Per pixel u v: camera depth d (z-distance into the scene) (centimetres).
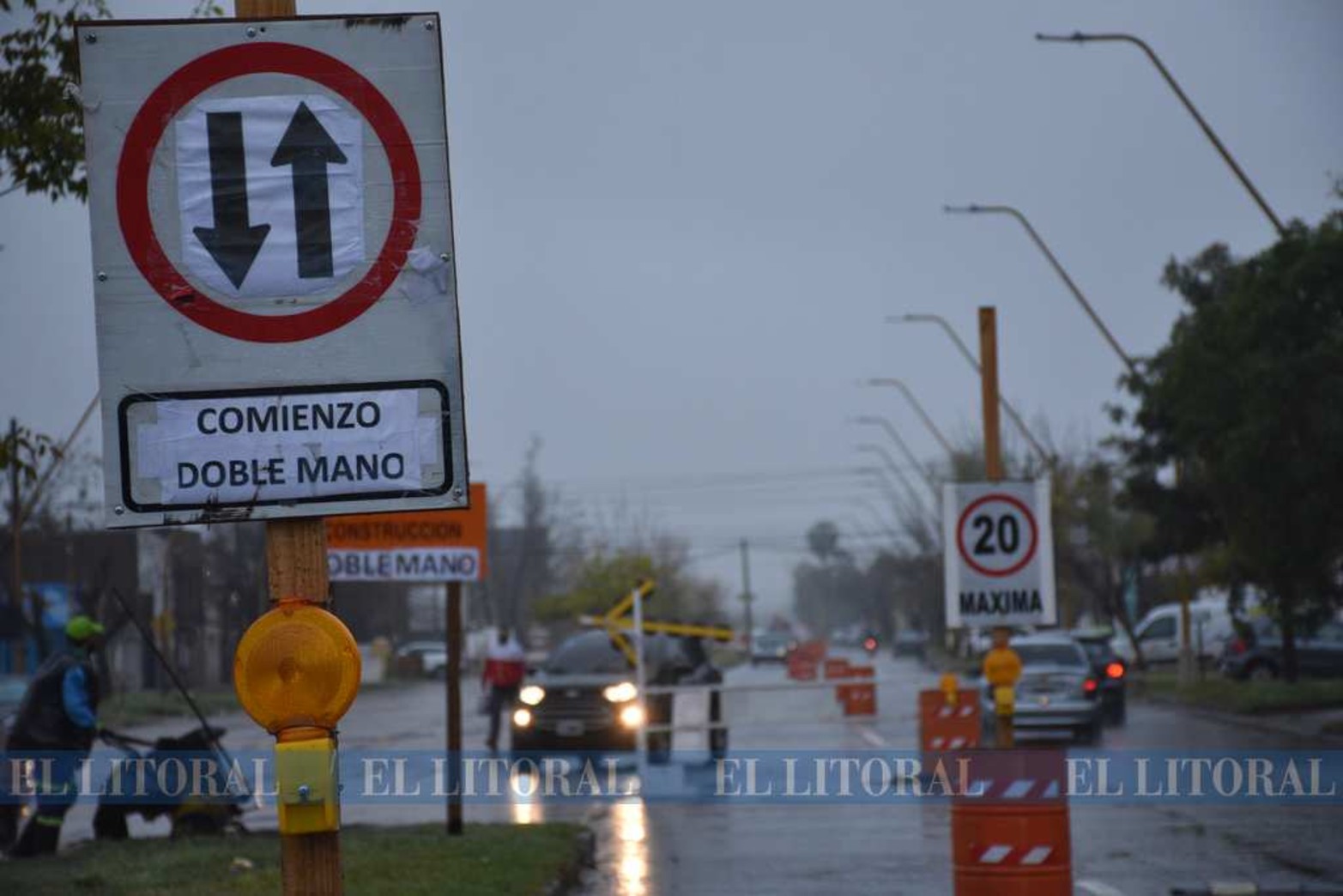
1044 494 6206
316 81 2172
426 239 2167
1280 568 10738
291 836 2100
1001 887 4019
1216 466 10588
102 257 2148
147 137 2156
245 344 2152
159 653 6053
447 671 6022
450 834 5947
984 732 11019
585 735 9612
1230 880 5091
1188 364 10519
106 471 2133
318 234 2164
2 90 4428
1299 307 9900
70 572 18475
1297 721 12269
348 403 2153
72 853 5466
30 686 5716
